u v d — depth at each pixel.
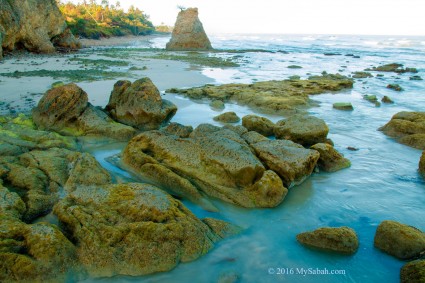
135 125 15.52
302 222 9.29
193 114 19.03
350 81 29.59
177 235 7.51
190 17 67.12
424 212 9.98
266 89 25.33
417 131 15.92
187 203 9.77
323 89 27.72
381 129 17.47
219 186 10.19
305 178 11.52
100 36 93.88
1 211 7.53
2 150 11.21
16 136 12.36
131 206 7.96
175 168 10.94
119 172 11.34
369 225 9.25
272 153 11.24
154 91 15.50
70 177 9.62
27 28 41.59
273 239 8.52
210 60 45.16
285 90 25.30
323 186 11.35
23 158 10.59
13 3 39.66
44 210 8.47
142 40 110.25
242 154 10.35
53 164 10.25
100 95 20.03
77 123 14.51
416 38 170.12
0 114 15.50
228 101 22.70
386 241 8.05
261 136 12.88
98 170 10.05
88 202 8.20
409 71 40.25
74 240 7.29
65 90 14.30
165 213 7.86
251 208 9.72
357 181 11.80
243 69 38.94
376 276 7.42
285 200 10.30
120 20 128.88
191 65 39.19
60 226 7.77
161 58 45.03
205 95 23.08
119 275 6.89
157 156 11.51
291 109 20.25
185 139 11.62
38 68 29.42
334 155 12.67
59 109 14.23
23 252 6.66
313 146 12.70
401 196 10.88
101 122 14.49
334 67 44.22
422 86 30.38
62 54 44.88
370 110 21.78
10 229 6.90
